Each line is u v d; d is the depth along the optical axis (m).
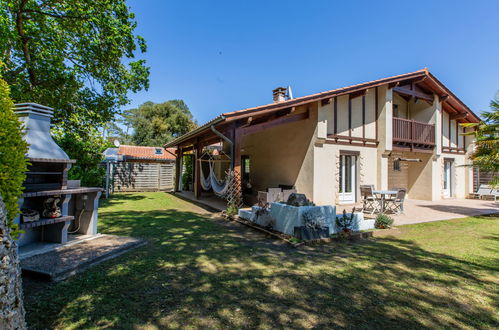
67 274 3.34
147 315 2.50
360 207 9.66
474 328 2.37
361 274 3.57
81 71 10.21
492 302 2.84
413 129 11.97
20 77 9.06
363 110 10.91
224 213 8.02
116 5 9.66
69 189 4.66
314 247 4.83
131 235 5.44
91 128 10.34
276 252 4.51
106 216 7.58
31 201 4.52
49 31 9.12
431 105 12.91
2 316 1.58
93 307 2.61
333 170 10.01
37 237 4.60
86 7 8.91
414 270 3.73
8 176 2.73
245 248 4.71
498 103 9.05
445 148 13.67
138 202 10.96
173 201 11.46
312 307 2.69
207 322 2.40
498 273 3.65
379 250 4.68
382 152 10.95
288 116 9.50
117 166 15.91
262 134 12.45
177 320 2.42
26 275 3.30
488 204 11.53
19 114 4.36
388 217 6.48
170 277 3.37
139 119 30.95
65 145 9.45
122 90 11.24
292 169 10.53
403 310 2.66
